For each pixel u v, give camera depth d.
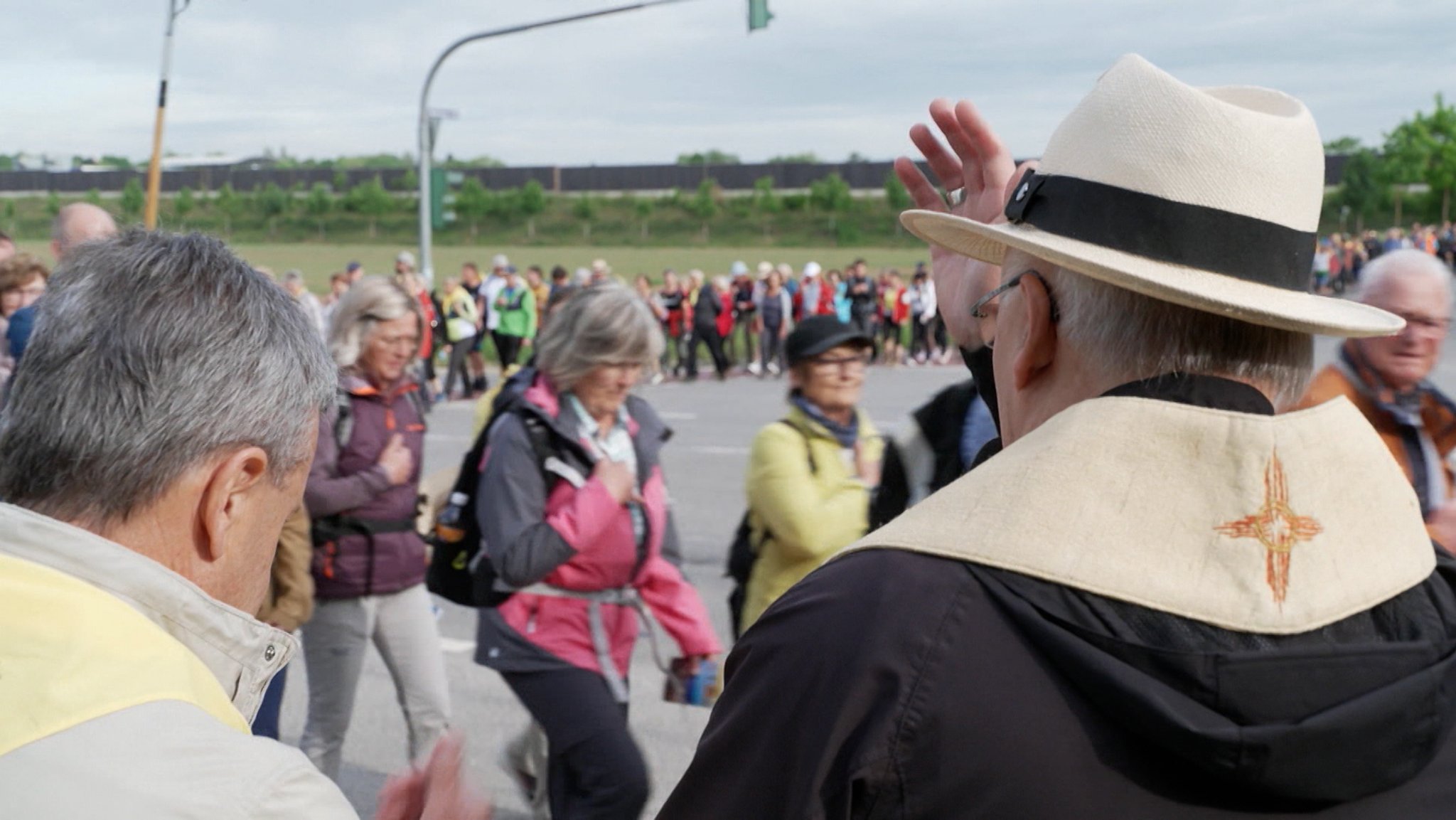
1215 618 0.99
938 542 1.05
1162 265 1.09
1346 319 1.10
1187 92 1.11
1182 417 1.04
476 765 4.38
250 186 100.62
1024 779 0.96
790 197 87.44
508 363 18.23
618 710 2.95
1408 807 1.01
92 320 1.11
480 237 86.94
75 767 0.93
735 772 1.06
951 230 1.34
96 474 1.08
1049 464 1.05
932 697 0.98
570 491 2.88
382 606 3.56
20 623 1.00
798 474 3.14
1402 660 1.02
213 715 1.04
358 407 3.43
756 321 21.81
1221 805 0.98
